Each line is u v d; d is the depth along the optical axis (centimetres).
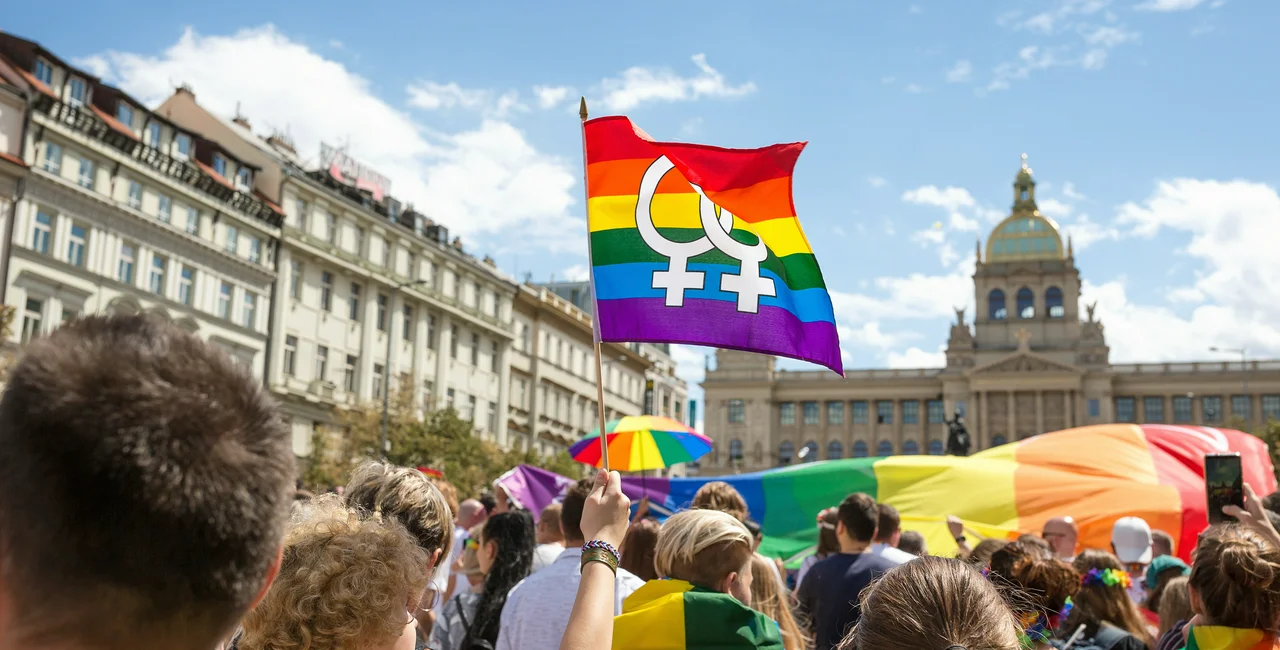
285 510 163
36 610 143
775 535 1548
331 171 6169
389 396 5659
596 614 312
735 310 530
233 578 154
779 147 555
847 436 10756
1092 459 1483
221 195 4947
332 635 305
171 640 151
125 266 4434
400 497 445
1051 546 997
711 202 545
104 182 4344
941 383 10562
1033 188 11244
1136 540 1005
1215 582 482
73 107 4181
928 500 1491
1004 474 1488
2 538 142
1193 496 1408
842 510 783
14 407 143
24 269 3978
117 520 143
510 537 698
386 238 6056
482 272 6825
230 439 153
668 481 1582
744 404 10969
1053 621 584
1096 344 10212
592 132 547
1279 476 6059
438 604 708
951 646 247
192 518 147
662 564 470
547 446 7581
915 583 269
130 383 146
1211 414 9762
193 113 5544
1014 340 10581
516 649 545
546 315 7612
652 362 9125
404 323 6181
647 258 529
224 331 4916
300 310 5406
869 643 266
